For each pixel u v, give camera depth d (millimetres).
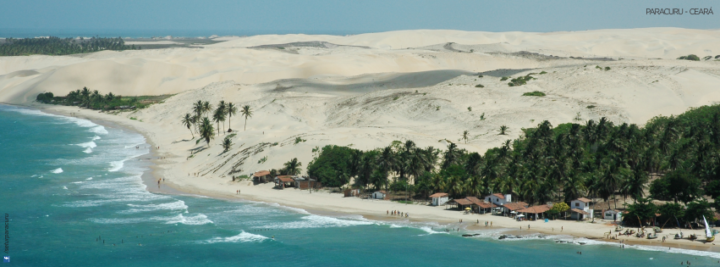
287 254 186000
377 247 192125
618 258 178875
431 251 187875
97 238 197250
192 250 188375
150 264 176250
